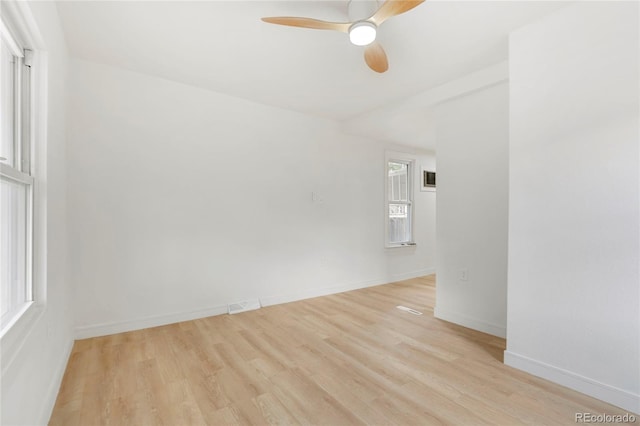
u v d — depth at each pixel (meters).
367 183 4.85
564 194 1.97
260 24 2.21
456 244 3.20
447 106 3.28
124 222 2.93
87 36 2.38
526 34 2.17
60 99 2.20
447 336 2.84
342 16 2.13
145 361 2.34
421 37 2.36
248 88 3.35
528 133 2.14
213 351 2.52
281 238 3.95
